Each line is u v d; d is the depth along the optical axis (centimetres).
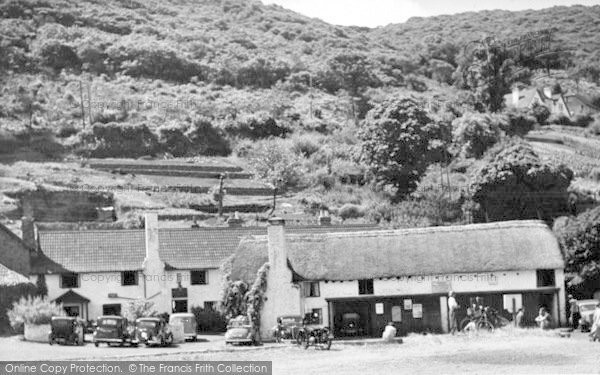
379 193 15800
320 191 16088
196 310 9050
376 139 16025
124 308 8894
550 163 13850
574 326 8025
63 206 13725
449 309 8175
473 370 5400
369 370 5534
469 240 8781
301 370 5609
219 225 11862
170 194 14675
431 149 16225
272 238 8531
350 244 8888
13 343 7200
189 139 18788
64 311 8338
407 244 8831
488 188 13462
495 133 18400
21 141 17512
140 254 9325
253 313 8362
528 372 5234
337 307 8706
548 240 8669
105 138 18075
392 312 8638
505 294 8556
